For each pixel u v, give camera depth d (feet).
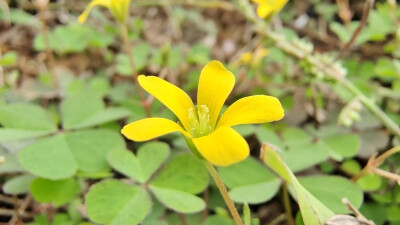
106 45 0.33
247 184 0.19
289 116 0.26
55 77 0.28
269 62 0.31
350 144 0.22
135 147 0.25
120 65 0.29
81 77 0.31
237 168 0.20
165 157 0.19
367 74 0.28
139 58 0.30
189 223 0.20
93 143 0.20
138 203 0.17
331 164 0.23
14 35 0.34
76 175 0.20
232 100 0.28
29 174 0.20
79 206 0.20
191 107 0.15
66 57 0.33
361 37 0.29
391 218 0.20
